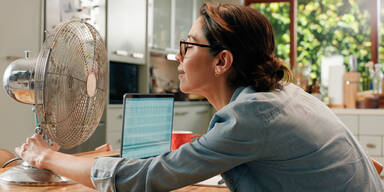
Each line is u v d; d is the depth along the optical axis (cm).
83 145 333
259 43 90
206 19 91
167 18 464
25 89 112
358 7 511
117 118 375
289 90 91
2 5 275
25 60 114
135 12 407
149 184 82
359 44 512
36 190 104
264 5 544
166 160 82
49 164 97
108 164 86
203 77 92
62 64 99
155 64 491
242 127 77
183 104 472
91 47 109
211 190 110
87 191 104
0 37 275
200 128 521
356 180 82
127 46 396
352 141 88
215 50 90
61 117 101
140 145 149
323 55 528
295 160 80
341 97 363
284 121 79
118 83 391
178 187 82
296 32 538
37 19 299
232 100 90
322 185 80
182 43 94
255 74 88
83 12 338
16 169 114
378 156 325
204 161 79
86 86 107
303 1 535
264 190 83
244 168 84
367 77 382
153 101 157
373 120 327
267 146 78
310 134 80
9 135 283
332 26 523
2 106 279
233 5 94
